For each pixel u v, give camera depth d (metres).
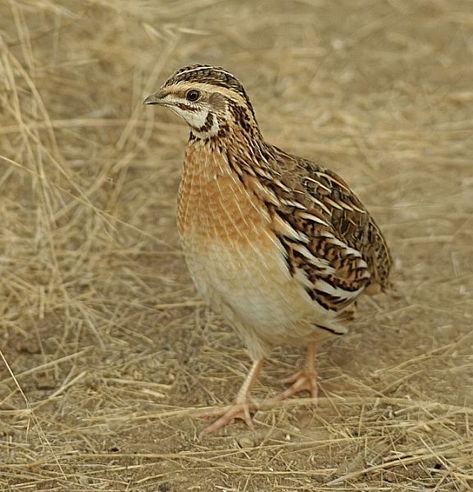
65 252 12.94
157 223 13.68
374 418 10.39
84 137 15.02
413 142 15.24
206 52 17.03
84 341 11.58
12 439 10.12
